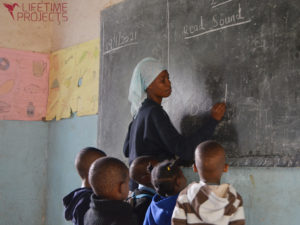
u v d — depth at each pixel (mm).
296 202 1743
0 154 3721
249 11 2006
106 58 3100
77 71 3572
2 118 3746
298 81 1752
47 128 3957
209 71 2197
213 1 2219
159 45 2578
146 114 2117
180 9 2443
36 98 3920
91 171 1507
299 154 1718
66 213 1804
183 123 2318
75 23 3717
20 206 3762
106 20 3158
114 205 1423
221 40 2145
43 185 3889
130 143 2270
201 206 1377
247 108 1965
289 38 1807
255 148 1907
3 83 3771
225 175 2086
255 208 1920
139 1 2812
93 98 3307
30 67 3918
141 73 2213
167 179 1594
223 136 2068
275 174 1842
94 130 3270
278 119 1819
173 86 2428
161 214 1550
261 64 1921
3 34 3820
